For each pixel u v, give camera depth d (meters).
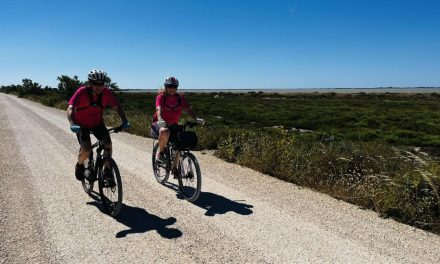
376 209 5.45
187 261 3.87
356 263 3.85
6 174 7.52
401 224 5.00
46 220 5.00
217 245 4.26
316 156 7.89
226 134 11.92
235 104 49.59
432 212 5.17
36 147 10.84
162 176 7.08
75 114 5.25
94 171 5.66
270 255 4.01
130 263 3.82
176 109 6.34
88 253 4.04
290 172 7.34
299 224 4.91
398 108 45.16
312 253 4.07
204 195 6.23
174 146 5.98
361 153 7.95
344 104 53.97
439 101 72.50
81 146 5.40
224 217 5.16
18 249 4.12
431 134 20.42
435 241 4.46
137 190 6.49
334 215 5.29
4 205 5.59
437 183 5.61
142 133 14.29
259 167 8.15
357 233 4.64
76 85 38.47
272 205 5.71
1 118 20.86
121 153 10.12
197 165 5.75
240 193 6.37
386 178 6.06
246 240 4.39
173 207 5.59
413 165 6.72
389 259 3.95
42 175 7.46
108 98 5.39
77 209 5.45
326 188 6.59
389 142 16.94
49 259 3.90
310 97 90.31
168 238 4.45
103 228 4.75
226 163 8.98
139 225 4.86
